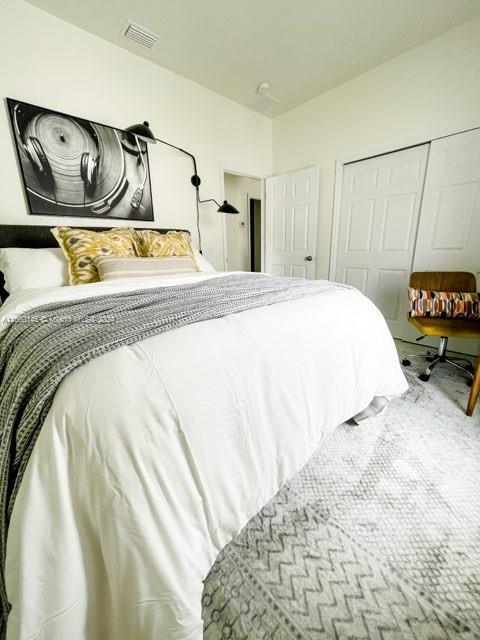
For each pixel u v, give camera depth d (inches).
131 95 86.6
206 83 103.4
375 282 111.1
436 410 59.0
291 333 34.5
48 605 18.5
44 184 72.1
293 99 116.5
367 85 99.3
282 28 78.5
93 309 34.8
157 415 21.0
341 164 112.3
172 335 27.0
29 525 18.2
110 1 68.0
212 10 71.8
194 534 22.1
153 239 80.1
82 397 20.0
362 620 26.1
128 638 20.1
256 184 186.7
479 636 24.8
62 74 73.1
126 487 18.9
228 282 56.9
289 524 35.4
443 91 83.7
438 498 38.5
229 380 26.2
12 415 21.7
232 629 25.7
